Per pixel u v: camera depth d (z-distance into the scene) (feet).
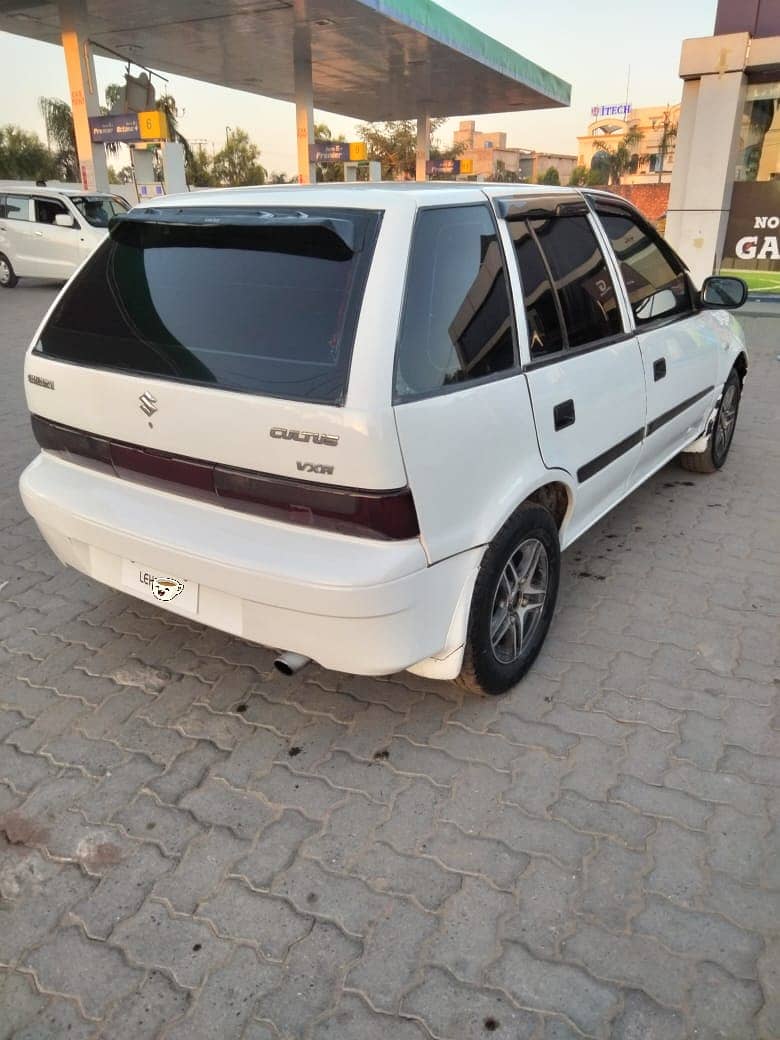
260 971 6.46
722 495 16.57
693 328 14.33
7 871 7.36
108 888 7.20
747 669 10.46
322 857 7.54
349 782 8.48
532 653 10.19
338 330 7.23
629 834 7.79
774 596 12.37
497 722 9.43
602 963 6.50
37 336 9.61
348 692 9.99
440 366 7.72
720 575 13.05
